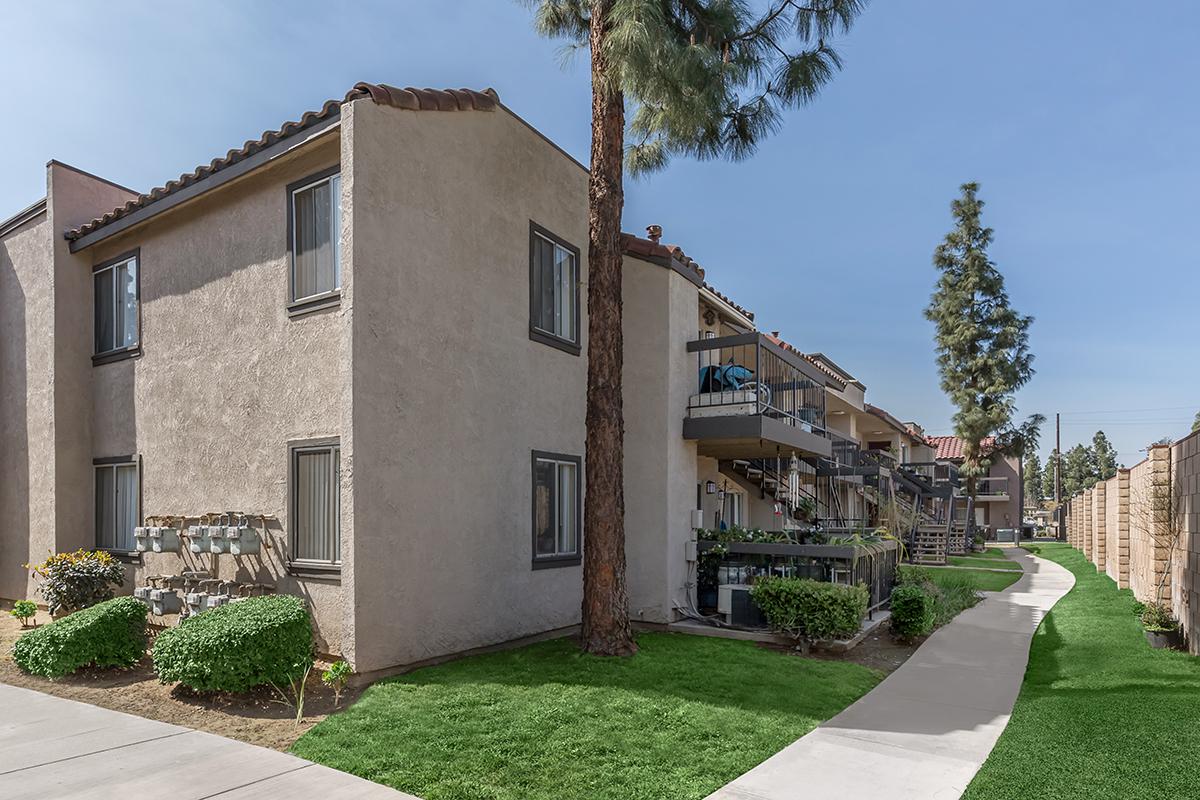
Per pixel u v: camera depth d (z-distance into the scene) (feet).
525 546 32.35
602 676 24.90
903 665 30.30
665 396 38.58
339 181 27.37
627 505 38.75
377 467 25.05
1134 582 48.80
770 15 30.68
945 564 84.07
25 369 40.34
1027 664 30.32
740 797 15.96
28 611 33.30
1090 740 19.25
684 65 26.48
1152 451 37.83
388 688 23.12
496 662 27.12
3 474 41.50
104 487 37.73
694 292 42.47
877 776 17.30
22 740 18.79
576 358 37.19
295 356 27.96
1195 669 27.55
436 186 28.55
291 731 19.75
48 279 38.55
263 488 28.86
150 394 34.71
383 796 15.47
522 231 33.55
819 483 68.39
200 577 31.07
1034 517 207.31
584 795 15.74
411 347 26.84
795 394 47.55
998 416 112.88
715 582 40.01
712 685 24.58
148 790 15.56
